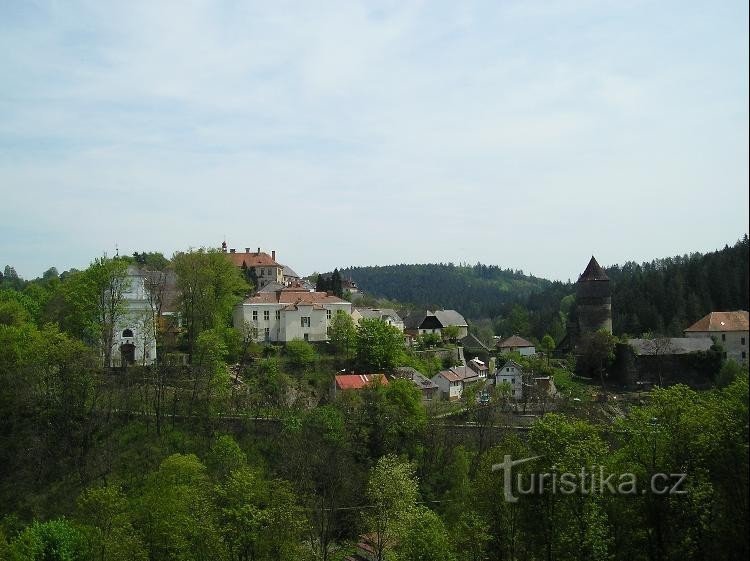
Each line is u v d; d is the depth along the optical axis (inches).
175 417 3531.0
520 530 2038.6
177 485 2586.1
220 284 4822.8
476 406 4180.6
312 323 4997.5
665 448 1788.9
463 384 5196.9
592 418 4094.5
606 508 1834.4
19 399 3368.6
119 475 3073.3
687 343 4817.9
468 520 2237.9
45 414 3329.2
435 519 2445.9
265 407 3777.1
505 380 5142.7
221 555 2126.0
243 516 2148.1
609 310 5871.1
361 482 3233.3
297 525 2292.1
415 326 6663.4
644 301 5846.5
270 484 2417.6
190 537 2298.2
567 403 4429.1
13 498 2987.2
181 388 3841.0
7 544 2358.5
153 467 3129.9
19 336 3659.0
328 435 3400.6
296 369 4498.0
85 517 2476.6
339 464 3243.1
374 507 2923.2
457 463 3193.9
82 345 3580.2
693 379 4680.1
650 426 1824.6
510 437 2397.9
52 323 4008.4
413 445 3609.7
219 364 3929.6
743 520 1342.3
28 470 3127.5
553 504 1893.5
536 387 4923.7
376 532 2908.5
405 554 2400.3
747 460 1318.9
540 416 4111.7
